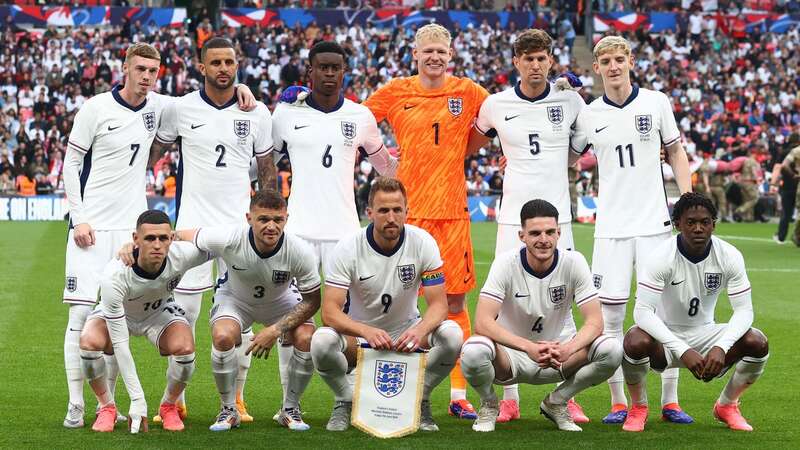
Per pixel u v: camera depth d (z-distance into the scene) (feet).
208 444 23.17
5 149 101.81
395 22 131.95
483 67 126.82
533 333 25.68
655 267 25.08
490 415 25.13
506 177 29.19
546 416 25.75
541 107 28.73
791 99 124.98
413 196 29.37
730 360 25.16
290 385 25.40
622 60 28.07
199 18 132.05
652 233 27.96
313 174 28.30
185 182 28.12
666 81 127.13
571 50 130.93
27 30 128.36
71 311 26.37
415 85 29.55
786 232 77.20
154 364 33.17
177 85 119.14
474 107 29.58
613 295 28.12
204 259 25.14
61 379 30.73
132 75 26.91
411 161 29.37
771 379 30.86
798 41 134.31
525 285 25.04
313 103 28.58
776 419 25.98
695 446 23.11
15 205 97.55
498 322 25.82
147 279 24.31
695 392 29.81
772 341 37.04
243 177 28.22
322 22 130.82
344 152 28.50
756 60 131.34
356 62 126.21
